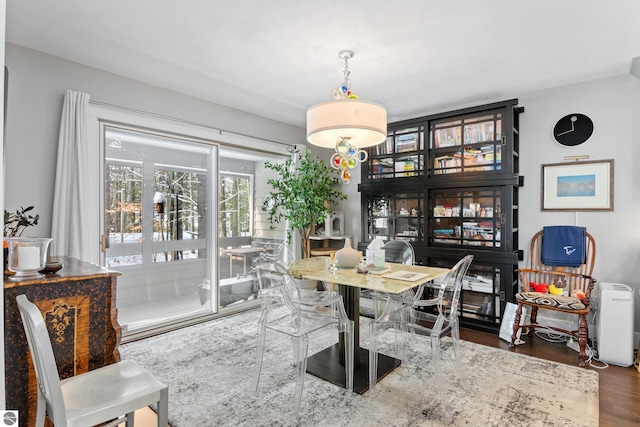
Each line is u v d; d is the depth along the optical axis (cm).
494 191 352
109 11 215
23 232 261
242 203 438
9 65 254
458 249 369
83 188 280
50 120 274
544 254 333
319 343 308
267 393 224
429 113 430
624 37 244
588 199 325
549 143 345
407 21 224
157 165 348
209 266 389
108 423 155
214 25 231
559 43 252
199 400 215
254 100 382
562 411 201
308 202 439
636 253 304
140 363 267
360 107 213
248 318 380
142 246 337
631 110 306
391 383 237
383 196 434
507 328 322
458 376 246
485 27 231
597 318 296
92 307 156
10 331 134
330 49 264
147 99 331
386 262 324
